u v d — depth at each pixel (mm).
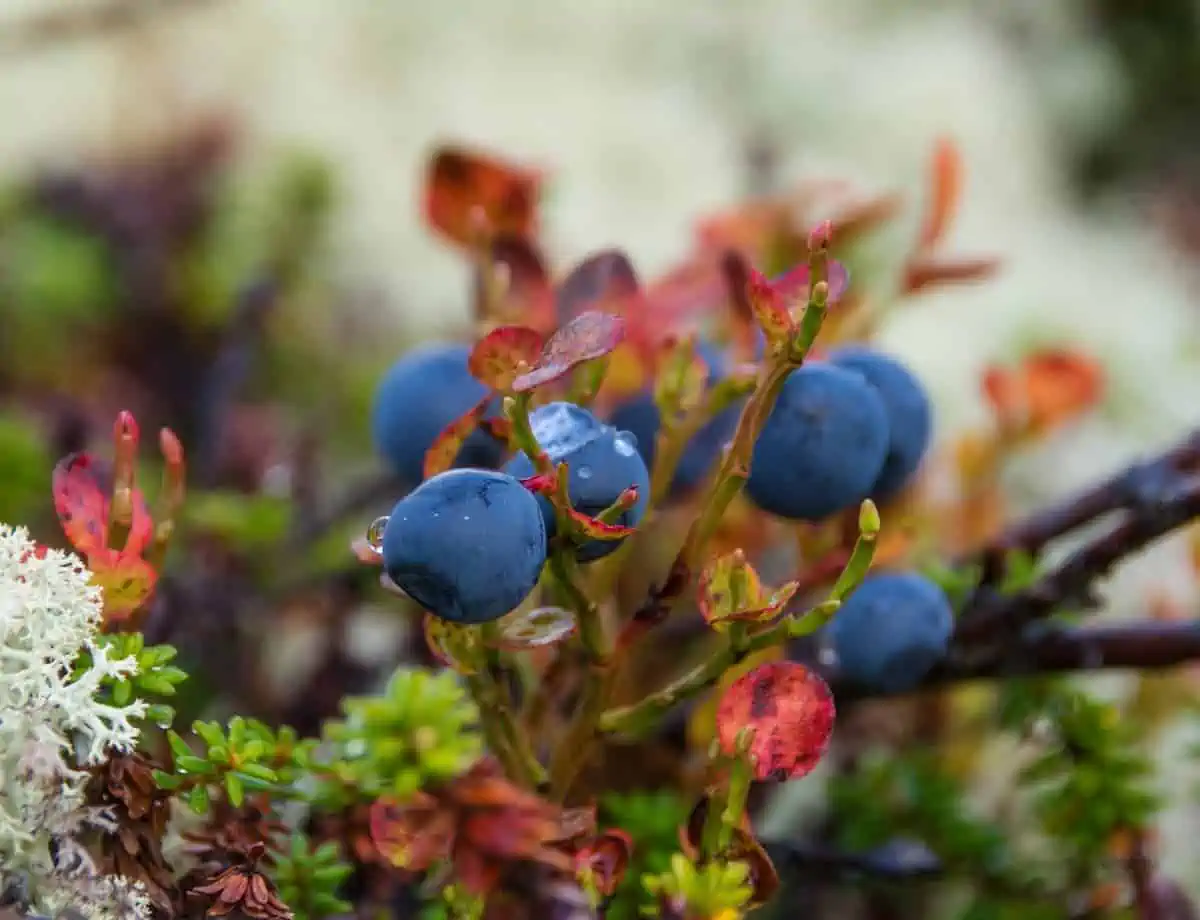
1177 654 203
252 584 246
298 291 366
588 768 201
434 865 189
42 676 173
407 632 230
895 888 226
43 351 341
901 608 194
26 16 373
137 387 338
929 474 246
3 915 170
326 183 377
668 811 201
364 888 196
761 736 179
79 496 181
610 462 177
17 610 173
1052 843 219
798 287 183
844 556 199
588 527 174
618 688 206
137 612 183
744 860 182
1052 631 205
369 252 422
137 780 176
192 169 403
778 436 188
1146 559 292
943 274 210
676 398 190
